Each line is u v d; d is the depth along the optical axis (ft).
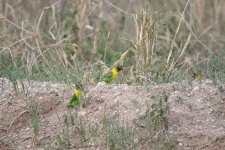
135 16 50.14
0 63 52.90
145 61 46.96
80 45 61.05
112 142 36.63
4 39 57.52
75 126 38.60
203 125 38.24
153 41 48.16
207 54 59.36
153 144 36.99
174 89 41.81
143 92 41.27
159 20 53.42
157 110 37.68
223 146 36.60
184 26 60.29
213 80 43.50
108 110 39.78
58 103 41.34
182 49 53.42
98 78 45.52
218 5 67.36
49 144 38.01
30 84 44.06
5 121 40.37
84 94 40.68
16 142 38.60
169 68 46.91
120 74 47.98
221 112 39.52
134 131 37.76
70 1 64.54
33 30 59.41
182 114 38.86
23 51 55.83
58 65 52.54
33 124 38.75
